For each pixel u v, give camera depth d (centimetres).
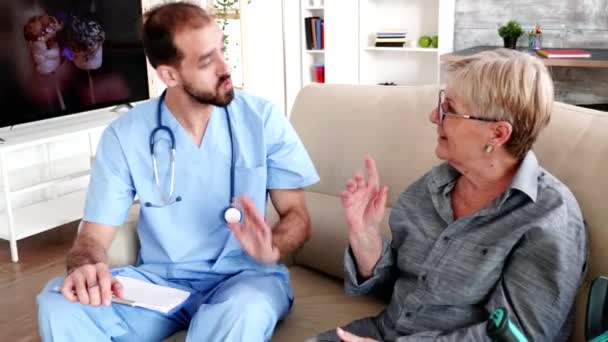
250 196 177
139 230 182
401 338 132
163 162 174
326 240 190
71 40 352
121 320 163
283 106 561
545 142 153
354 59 521
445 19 464
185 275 175
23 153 373
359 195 144
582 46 442
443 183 140
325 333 152
